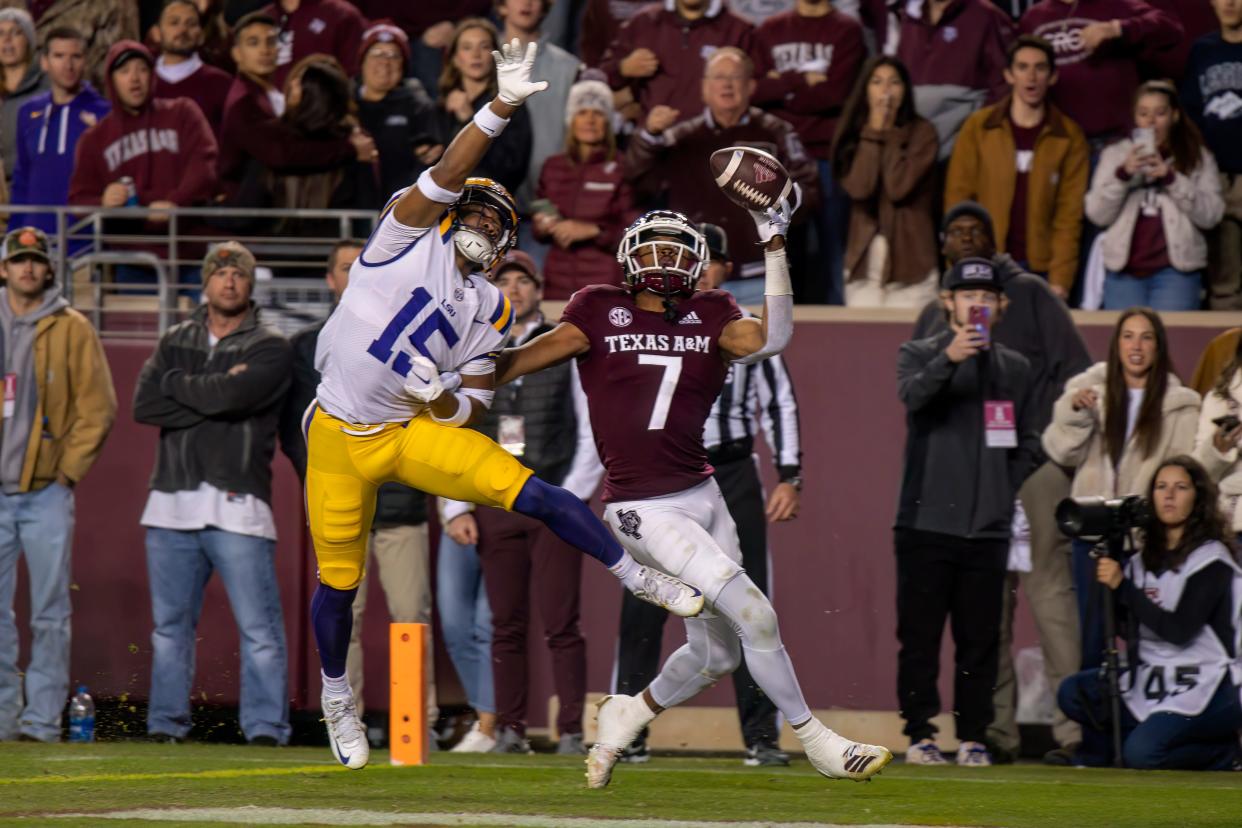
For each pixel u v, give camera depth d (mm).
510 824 12320
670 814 13461
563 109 29500
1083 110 29125
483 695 23953
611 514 15273
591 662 26031
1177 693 21781
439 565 24312
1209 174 27922
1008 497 22609
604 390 15156
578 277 28125
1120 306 28047
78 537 26484
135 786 15320
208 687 25703
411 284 13836
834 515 26484
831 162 28516
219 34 31484
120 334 28078
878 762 14641
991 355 23000
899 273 28031
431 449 13977
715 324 15211
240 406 23172
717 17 29375
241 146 29344
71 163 30734
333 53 31172
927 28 29328
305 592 25703
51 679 23406
